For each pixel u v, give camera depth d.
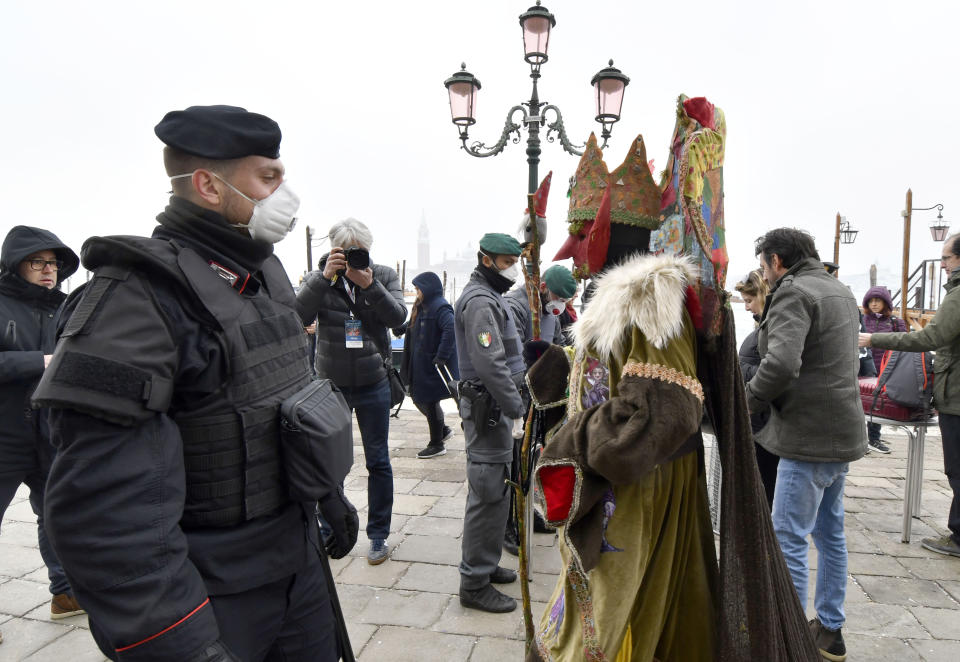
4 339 2.66
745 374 3.37
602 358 1.51
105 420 1.03
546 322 4.57
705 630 1.52
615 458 1.28
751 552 1.44
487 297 2.86
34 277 2.77
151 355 1.08
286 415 1.28
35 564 3.31
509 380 2.72
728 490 1.48
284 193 1.35
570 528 1.44
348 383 3.23
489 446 2.76
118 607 1.01
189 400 1.19
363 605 2.88
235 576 1.23
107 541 1.00
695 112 1.45
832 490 2.45
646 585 1.47
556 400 1.87
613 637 1.38
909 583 3.12
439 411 5.43
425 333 4.96
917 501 3.96
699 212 1.39
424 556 3.40
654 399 1.31
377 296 3.19
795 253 2.53
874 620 2.77
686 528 1.53
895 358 3.58
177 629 1.04
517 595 2.99
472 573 2.79
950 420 3.40
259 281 1.36
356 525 1.65
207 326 1.19
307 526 1.43
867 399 3.70
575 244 1.73
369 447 3.32
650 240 1.64
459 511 4.10
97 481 1.01
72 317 1.07
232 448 1.22
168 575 1.05
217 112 1.27
